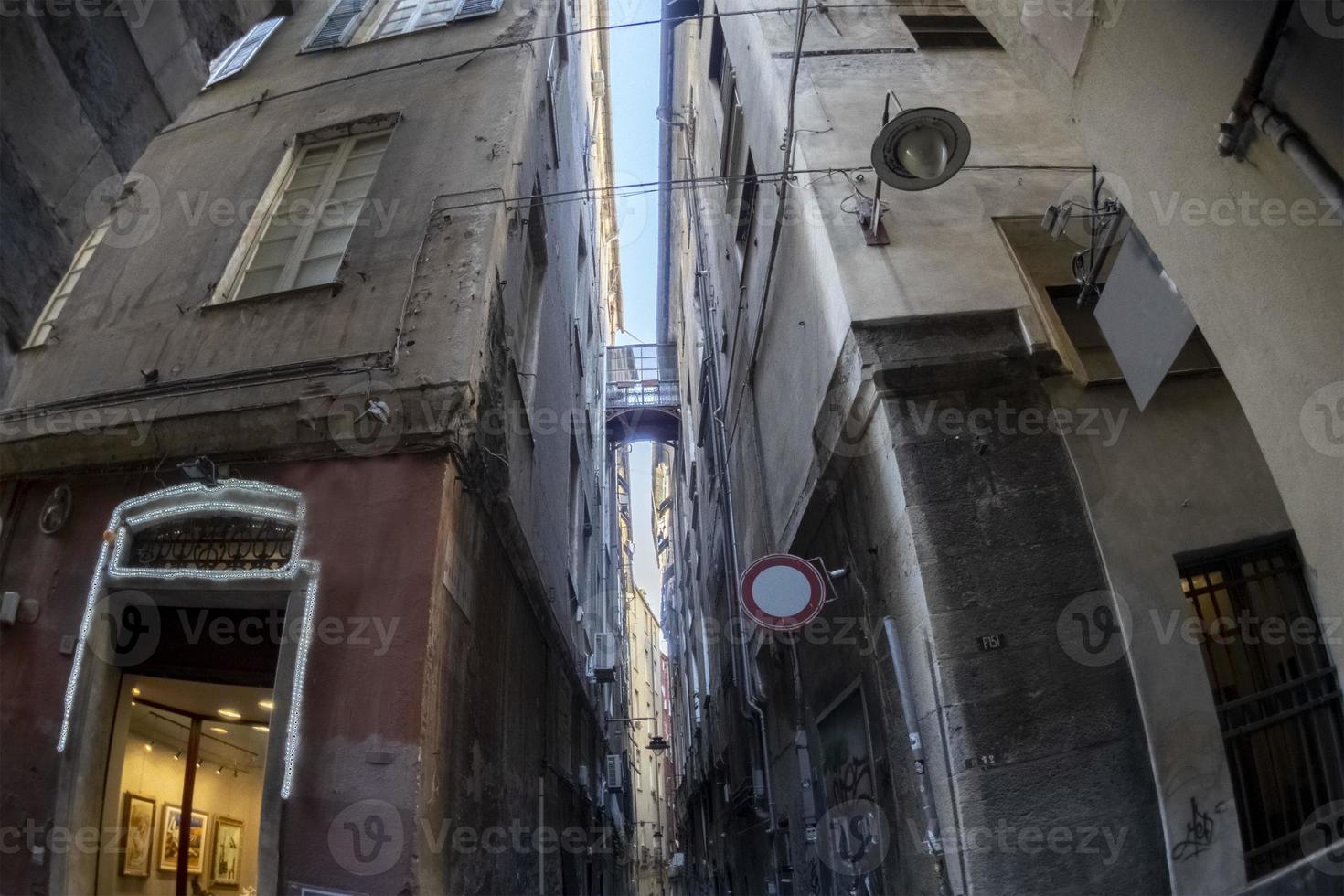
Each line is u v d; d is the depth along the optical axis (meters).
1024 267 6.17
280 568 5.49
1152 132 3.37
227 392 6.07
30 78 3.88
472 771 5.74
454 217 6.93
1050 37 3.90
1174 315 4.47
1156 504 5.20
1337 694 4.80
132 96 4.44
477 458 6.00
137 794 6.70
